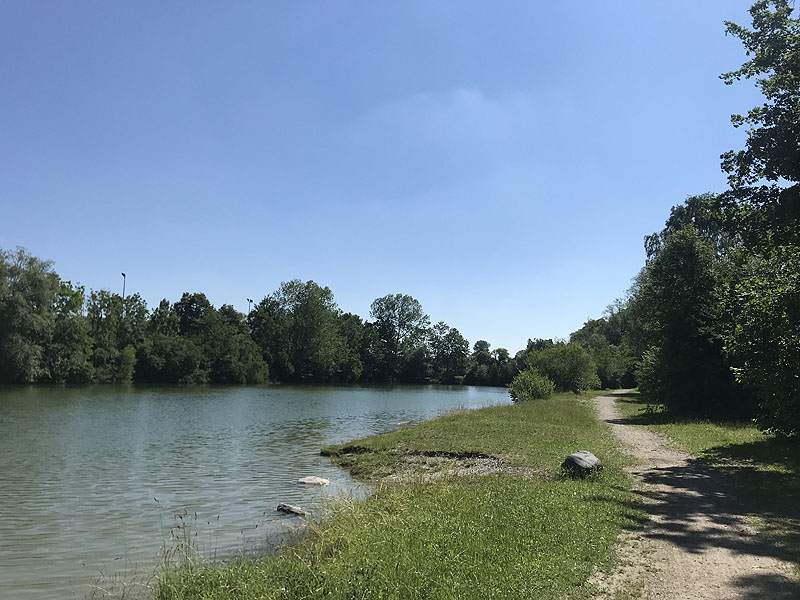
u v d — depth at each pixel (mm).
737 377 19625
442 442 22703
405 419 41438
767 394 18359
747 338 18266
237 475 19172
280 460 22422
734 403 30391
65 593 8766
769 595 6652
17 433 28500
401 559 7430
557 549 7988
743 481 13812
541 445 20828
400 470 19078
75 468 19875
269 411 46781
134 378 87875
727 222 17281
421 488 12875
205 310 122125
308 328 116688
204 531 12328
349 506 10797
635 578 7180
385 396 77188
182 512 14094
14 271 62562
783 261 17672
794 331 16906
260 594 6730
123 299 92625
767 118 16266
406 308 142125
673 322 32094
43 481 17656
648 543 8703
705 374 30938
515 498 11062
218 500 15438
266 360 111125
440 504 10719
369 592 6469
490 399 73812
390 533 8758
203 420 37969
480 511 9984
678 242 32969
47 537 11867
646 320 43062
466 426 26938
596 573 7336
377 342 138000
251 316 126938
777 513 10719
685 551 8336
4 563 10188
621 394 63469
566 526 9125
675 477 14547
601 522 9586
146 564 10094
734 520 10188
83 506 14617
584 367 66312
